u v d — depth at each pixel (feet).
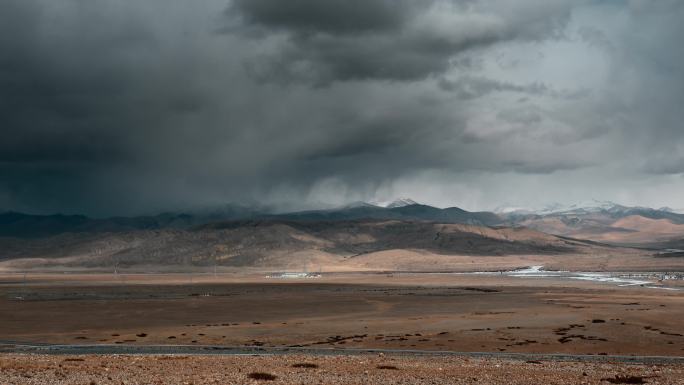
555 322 342.23
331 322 366.22
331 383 145.38
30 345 287.28
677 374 170.09
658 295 579.48
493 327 326.24
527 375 163.02
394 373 164.76
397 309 469.16
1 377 151.94
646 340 278.26
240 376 154.30
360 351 255.29
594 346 265.34
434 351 255.91
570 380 153.58
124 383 141.18
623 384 150.20
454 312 433.89
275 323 366.02
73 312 458.50
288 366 180.75
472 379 154.10
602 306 451.12
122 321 398.42
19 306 510.17
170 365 181.37
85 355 226.79
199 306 505.25
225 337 308.40
